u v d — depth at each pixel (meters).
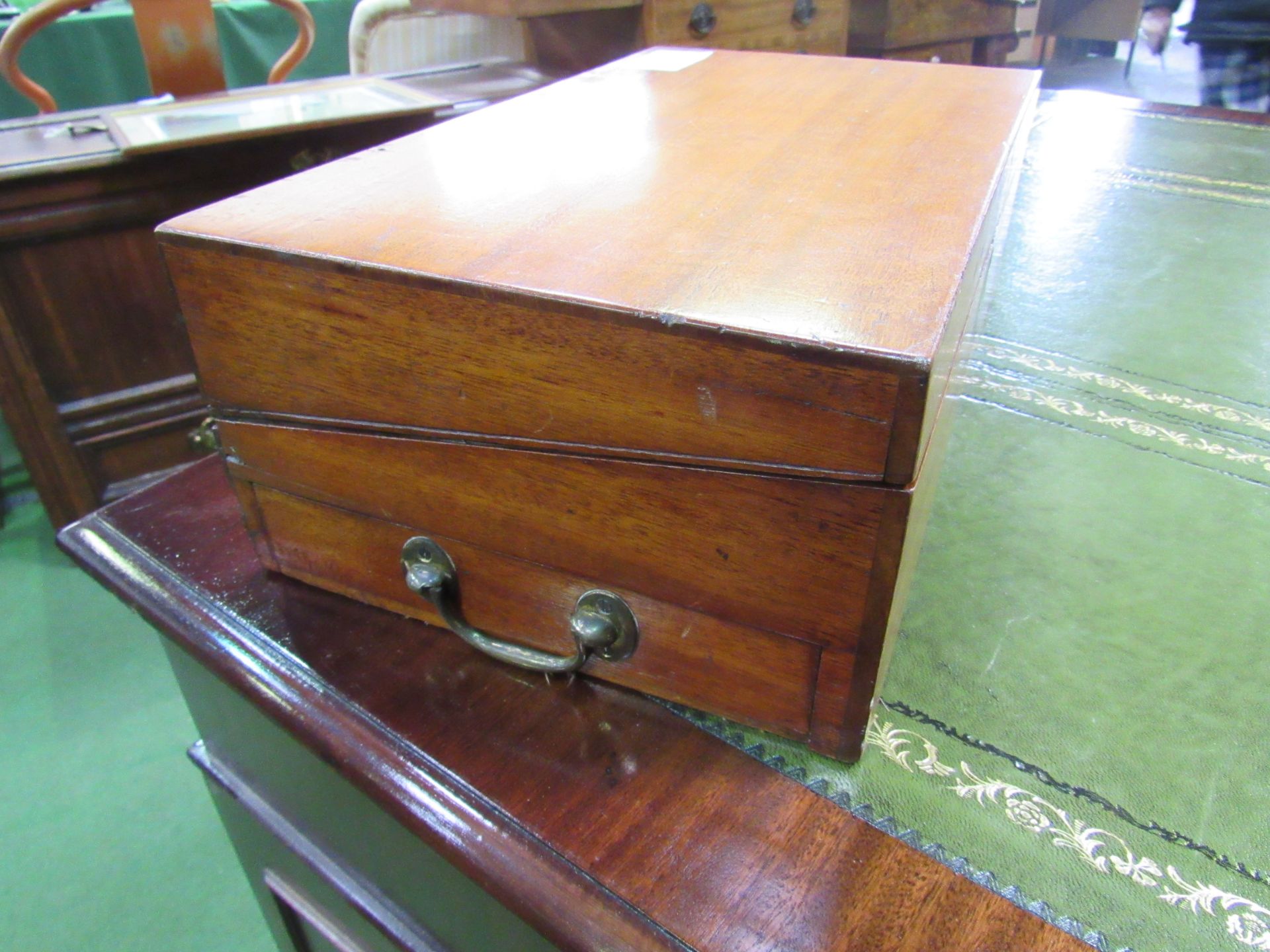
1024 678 0.49
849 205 0.48
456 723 0.47
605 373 0.38
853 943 0.37
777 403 0.35
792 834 0.41
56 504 1.44
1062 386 0.77
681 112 0.67
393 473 0.47
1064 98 1.52
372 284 0.41
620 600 0.45
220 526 0.63
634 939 0.38
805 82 0.76
